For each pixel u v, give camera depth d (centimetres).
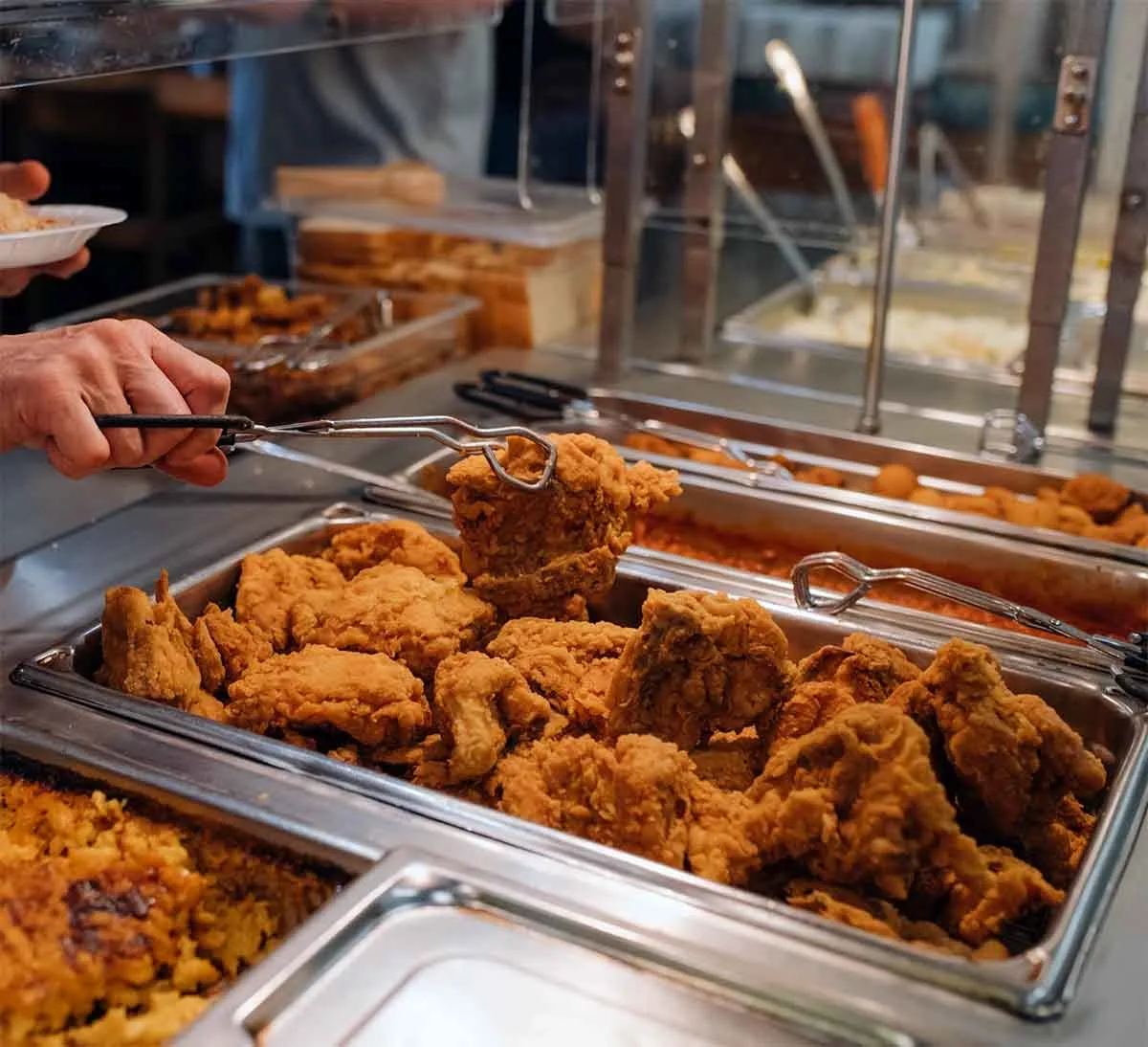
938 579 114
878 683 99
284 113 296
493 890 77
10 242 123
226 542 132
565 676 106
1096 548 138
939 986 71
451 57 311
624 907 77
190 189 365
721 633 97
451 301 205
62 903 80
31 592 121
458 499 116
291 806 86
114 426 94
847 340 218
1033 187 215
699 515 153
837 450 172
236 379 169
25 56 116
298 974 70
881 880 82
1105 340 173
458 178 253
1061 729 89
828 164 223
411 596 115
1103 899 80
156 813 89
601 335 192
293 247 228
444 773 98
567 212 223
